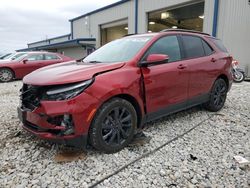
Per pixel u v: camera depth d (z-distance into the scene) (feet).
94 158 9.74
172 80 12.26
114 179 8.45
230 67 16.97
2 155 10.05
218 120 14.58
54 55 38.11
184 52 13.50
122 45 12.82
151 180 8.39
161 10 50.65
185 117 15.03
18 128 13.12
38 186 8.02
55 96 8.91
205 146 10.98
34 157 9.85
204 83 14.66
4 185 8.05
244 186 8.07
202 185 8.12
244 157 9.99
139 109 10.99
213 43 16.02
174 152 10.37
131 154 10.12
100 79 9.50
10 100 20.95
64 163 9.39
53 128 8.98
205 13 41.96
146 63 10.87
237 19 37.63
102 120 9.56
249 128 13.30
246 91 24.77
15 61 34.71
